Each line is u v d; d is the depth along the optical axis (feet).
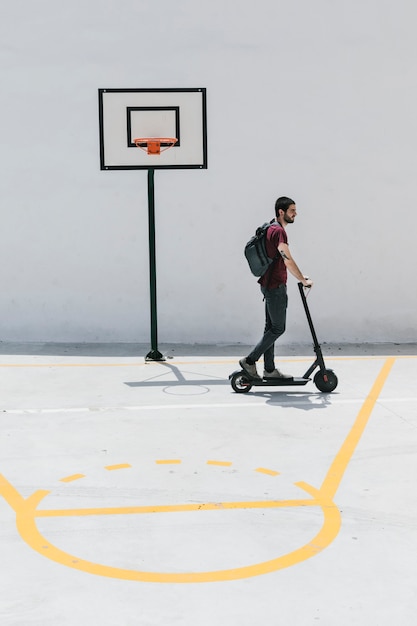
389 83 34.81
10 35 34.17
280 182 34.99
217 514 15.46
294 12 34.30
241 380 25.84
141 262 35.32
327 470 18.07
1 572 12.92
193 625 11.24
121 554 13.61
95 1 34.04
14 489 16.92
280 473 17.89
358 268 35.68
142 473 17.94
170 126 31.30
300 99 34.65
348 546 13.91
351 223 35.40
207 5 34.12
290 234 35.27
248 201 35.04
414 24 34.65
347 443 20.20
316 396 25.45
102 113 31.17
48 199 34.96
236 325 35.70
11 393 26.18
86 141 34.68
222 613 11.57
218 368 30.22
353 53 34.58
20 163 34.78
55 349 34.24
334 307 35.86
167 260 35.27
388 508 15.74
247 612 11.60
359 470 18.08
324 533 14.49
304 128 34.81
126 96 31.12
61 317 35.63
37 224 35.09
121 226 35.12
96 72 34.37
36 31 34.17
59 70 34.32
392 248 35.65
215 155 34.76
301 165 34.96
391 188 35.32
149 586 12.41
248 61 34.40
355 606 11.76
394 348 34.88
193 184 34.86
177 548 13.85
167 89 31.14
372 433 21.12
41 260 35.29
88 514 15.47
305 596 12.09
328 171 35.06
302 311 35.81
